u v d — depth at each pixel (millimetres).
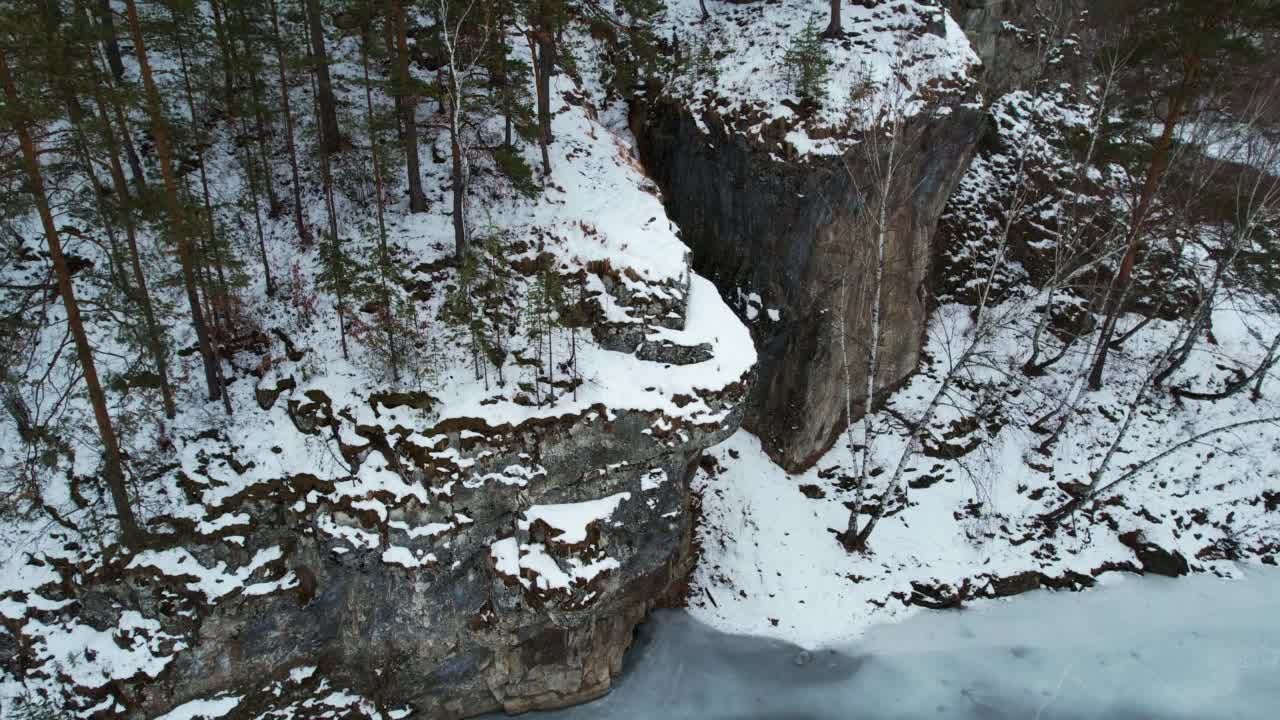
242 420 17422
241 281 17844
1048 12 33500
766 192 22703
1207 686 19609
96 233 18906
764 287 23562
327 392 17312
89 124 14391
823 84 22516
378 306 18516
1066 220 29469
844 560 22328
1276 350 28219
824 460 24688
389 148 20922
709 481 23109
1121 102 27391
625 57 27125
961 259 29438
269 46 20156
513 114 21078
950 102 23641
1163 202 26078
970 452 25078
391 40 19391
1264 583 22938
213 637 15797
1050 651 20594
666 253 19859
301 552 16469
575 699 18609
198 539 15875
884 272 24406
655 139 26172
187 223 15578
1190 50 22250
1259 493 24750
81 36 14539
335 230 19016
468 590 16812
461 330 18422
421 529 16203
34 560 15750
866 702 18984
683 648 20141
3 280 18141
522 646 17422
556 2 20203
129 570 15516
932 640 20812
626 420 17422
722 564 21734
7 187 14094
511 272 19562
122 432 16734
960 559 22703
